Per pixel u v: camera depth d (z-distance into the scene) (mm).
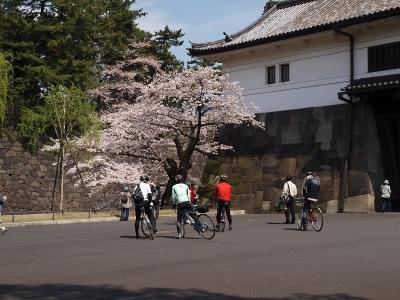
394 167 26281
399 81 23141
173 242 14500
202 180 32156
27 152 33625
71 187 35000
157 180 31828
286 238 14898
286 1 34875
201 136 31906
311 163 27438
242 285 8234
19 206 32844
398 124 26312
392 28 25297
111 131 30719
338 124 26750
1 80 29297
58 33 34750
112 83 39469
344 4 29688
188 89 28562
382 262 10328
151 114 29000
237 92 29859
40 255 12188
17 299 7441
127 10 40938
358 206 25188
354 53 26703
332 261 10508
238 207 30031
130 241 14953
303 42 28781
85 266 10367
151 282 8570
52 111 30438
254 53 31281
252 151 30359
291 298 7320
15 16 33500
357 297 7379
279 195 28297
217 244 13781
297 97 29016
